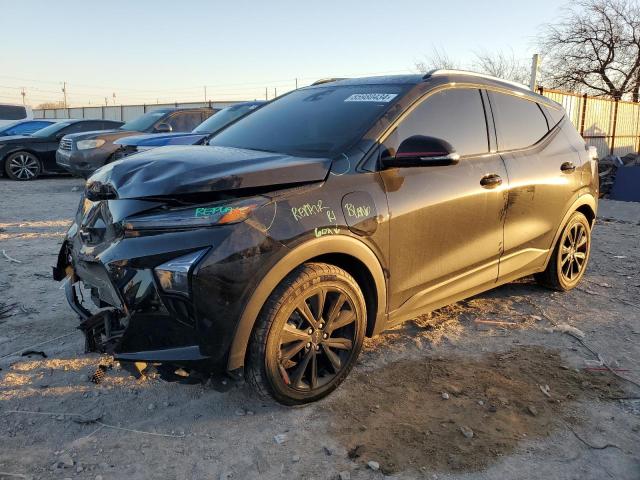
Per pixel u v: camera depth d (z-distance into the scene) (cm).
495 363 353
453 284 365
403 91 348
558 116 481
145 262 251
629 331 410
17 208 898
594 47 3130
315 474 246
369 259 301
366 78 397
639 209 1053
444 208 339
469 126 377
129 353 260
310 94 406
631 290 504
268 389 277
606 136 1673
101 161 1011
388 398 308
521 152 416
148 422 282
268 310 267
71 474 241
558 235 464
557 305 461
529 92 454
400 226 315
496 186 378
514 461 257
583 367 350
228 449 262
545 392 317
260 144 355
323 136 331
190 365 256
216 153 313
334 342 300
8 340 368
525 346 380
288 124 367
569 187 458
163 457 255
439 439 272
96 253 273
